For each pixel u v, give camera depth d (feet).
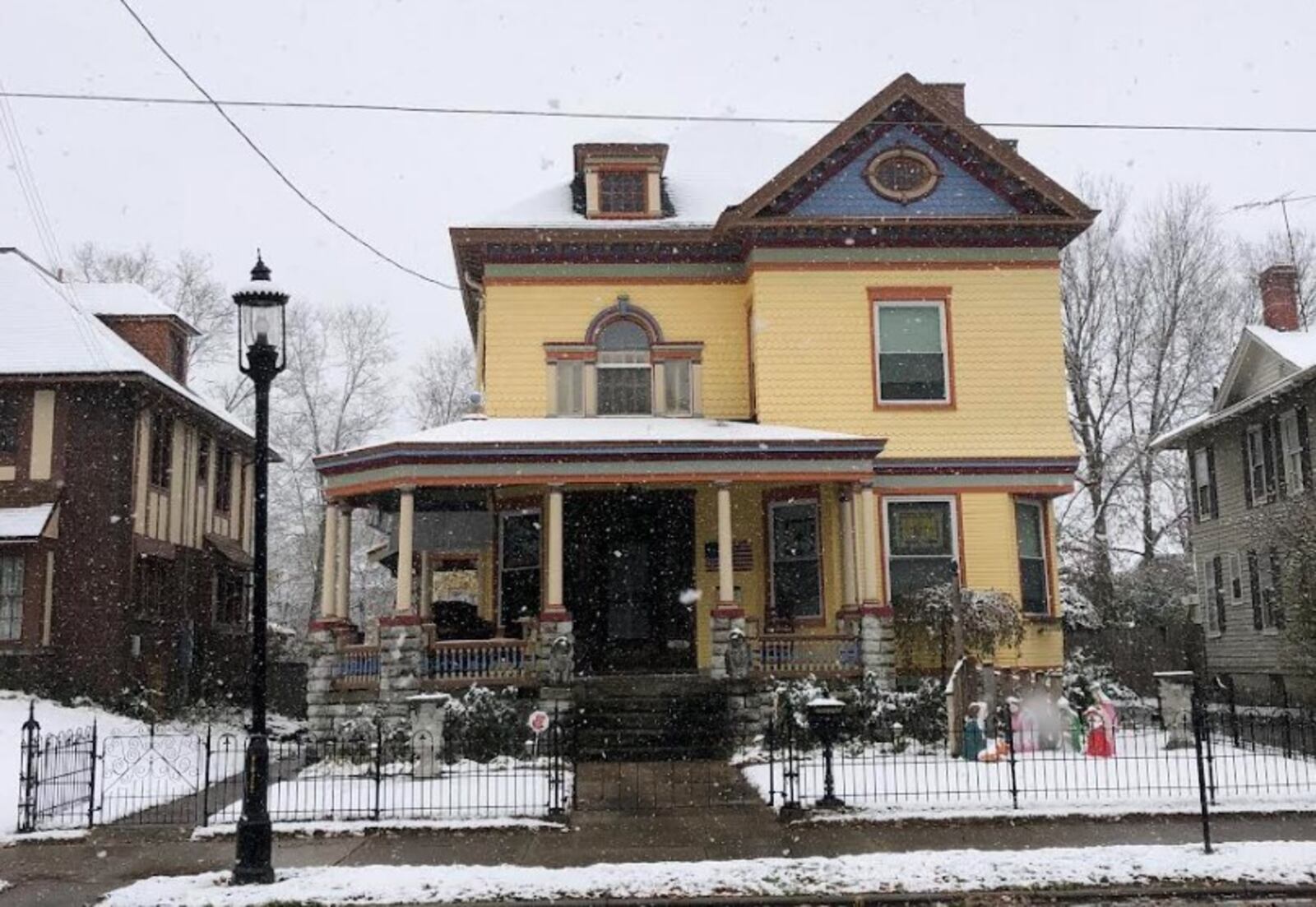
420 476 64.49
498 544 73.87
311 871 36.19
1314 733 57.82
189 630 94.22
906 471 72.08
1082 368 127.34
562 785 47.73
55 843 42.88
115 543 82.99
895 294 73.41
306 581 165.89
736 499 73.56
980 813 43.62
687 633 71.87
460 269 80.33
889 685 63.62
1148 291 129.18
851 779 50.37
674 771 55.11
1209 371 128.98
